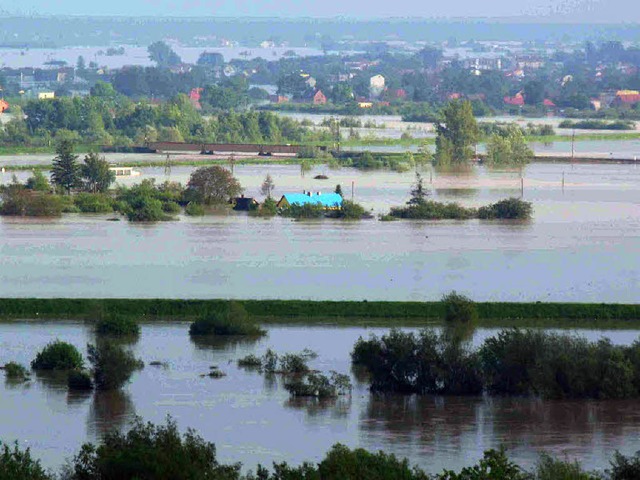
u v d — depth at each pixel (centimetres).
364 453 9138
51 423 11300
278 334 14512
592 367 12325
